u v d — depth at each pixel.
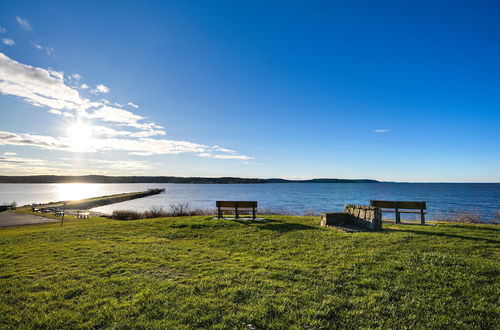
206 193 113.88
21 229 16.11
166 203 61.69
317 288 5.14
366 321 4.07
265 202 59.38
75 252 7.87
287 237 9.89
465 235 9.32
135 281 5.52
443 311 4.30
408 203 12.92
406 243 8.28
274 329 3.86
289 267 6.36
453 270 5.88
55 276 5.83
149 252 7.93
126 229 12.48
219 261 7.07
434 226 11.69
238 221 13.39
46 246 8.80
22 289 5.16
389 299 4.74
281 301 4.62
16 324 3.98
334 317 4.19
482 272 5.70
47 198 93.94
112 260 7.03
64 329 3.87
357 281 5.46
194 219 14.52
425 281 5.40
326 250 7.91
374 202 13.82
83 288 5.21
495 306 4.38
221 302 4.58
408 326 3.95
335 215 12.38
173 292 4.95
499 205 48.62
